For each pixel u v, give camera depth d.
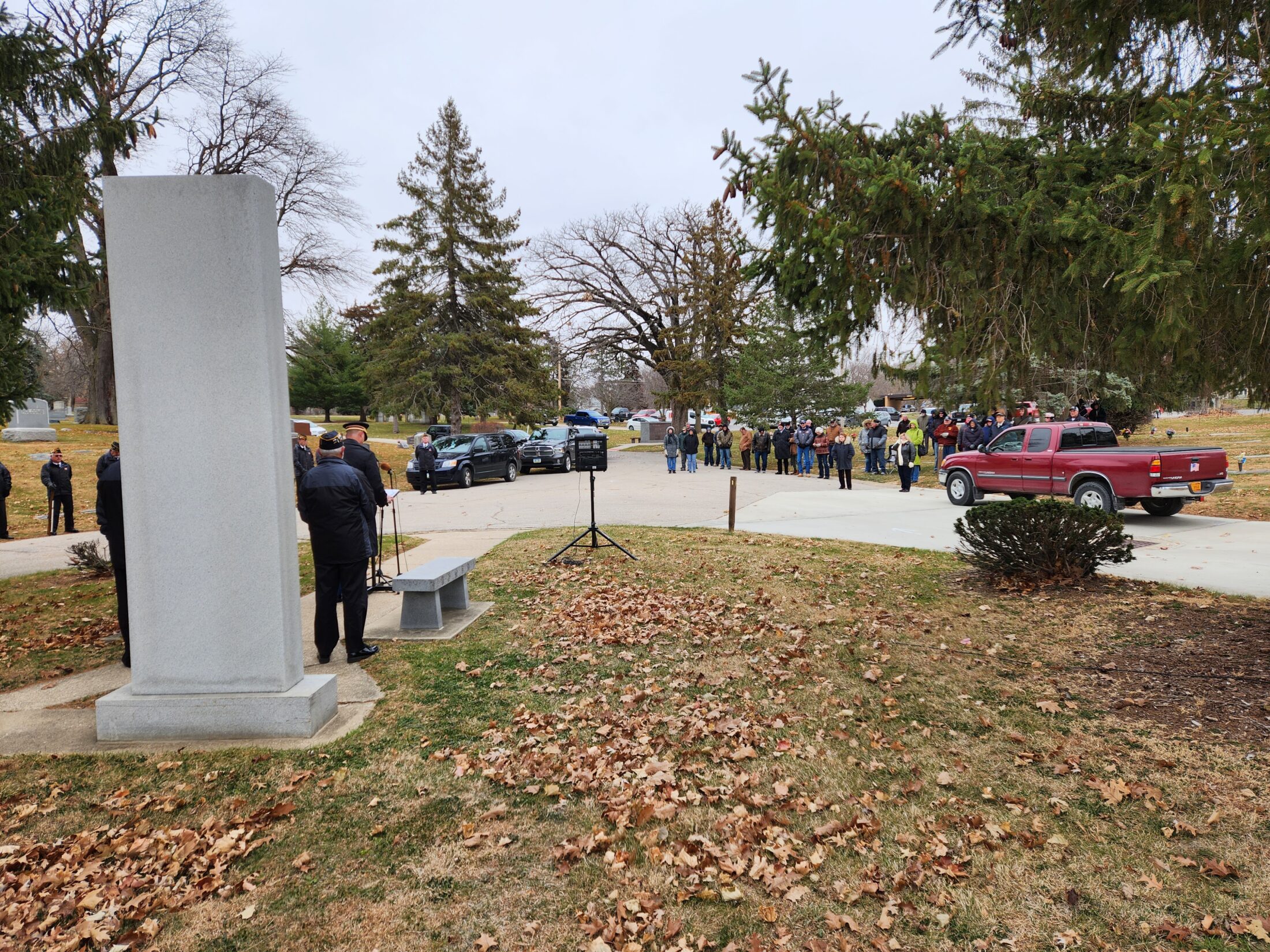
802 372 31.34
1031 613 6.95
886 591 7.99
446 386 38.69
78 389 70.19
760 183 4.40
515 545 11.09
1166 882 3.01
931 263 4.55
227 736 4.49
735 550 10.48
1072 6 4.25
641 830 3.52
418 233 38.81
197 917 2.94
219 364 4.33
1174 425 37.62
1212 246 3.83
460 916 2.94
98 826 3.57
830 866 3.22
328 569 5.87
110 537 5.93
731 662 5.87
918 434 20.97
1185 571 8.39
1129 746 4.18
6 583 10.00
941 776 3.94
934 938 2.76
